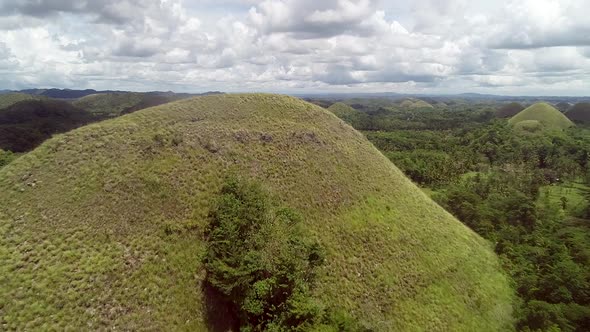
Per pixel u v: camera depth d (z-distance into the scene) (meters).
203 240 29.25
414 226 40.31
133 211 28.89
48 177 29.86
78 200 28.39
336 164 43.00
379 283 31.89
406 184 48.81
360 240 35.12
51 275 23.12
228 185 32.75
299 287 24.84
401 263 34.84
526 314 35.19
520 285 40.38
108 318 22.42
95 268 24.27
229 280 24.70
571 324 33.94
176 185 32.12
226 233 27.28
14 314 20.92
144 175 31.72
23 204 27.45
